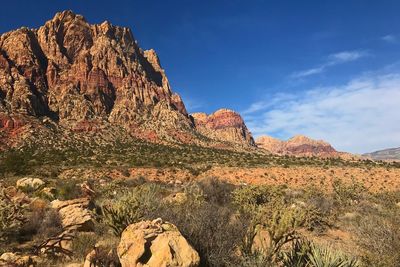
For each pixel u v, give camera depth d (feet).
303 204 64.28
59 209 44.55
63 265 27.32
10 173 123.75
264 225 28.22
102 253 24.61
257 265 25.03
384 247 29.48
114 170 197.77
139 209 34.27
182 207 38.83
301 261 26.27
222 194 71.97
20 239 35.53
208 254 25.58
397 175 201.67
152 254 22.41
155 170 208.54
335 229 50.98
